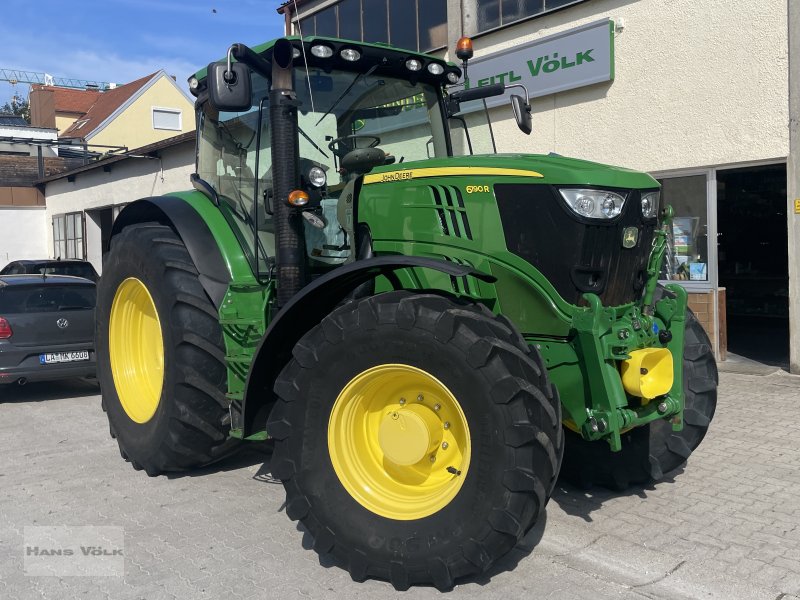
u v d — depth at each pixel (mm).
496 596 3088
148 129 32906
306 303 3527
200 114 5086
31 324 7148
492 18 10047
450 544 3002
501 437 2896
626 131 8539
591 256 3270
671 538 3637
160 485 4566
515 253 3328
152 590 3197
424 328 3043
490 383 2912
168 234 4781
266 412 3812
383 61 4422
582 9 8859
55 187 21281
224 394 4398
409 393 3338
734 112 7609
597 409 3203
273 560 3479
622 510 4008
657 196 3645
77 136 31484
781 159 7324
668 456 4184
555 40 9008
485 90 4844
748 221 12148
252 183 4406
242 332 4207
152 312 5098
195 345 4336
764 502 4086
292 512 3369
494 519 2904
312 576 3309
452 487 3125
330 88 4348
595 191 3240
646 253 3605
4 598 3154
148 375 5129
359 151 4102
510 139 9789
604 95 8711
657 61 8172
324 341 3307
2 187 21594
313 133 4270
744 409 6145
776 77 7273
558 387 3350
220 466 4953
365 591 3160
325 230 4219
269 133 4227
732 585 3156
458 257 3438
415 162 3664
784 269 11914
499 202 3350
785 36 7180
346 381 3271
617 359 3244
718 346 8219
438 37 10891
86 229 19688
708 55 7754
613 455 4156
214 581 3271
